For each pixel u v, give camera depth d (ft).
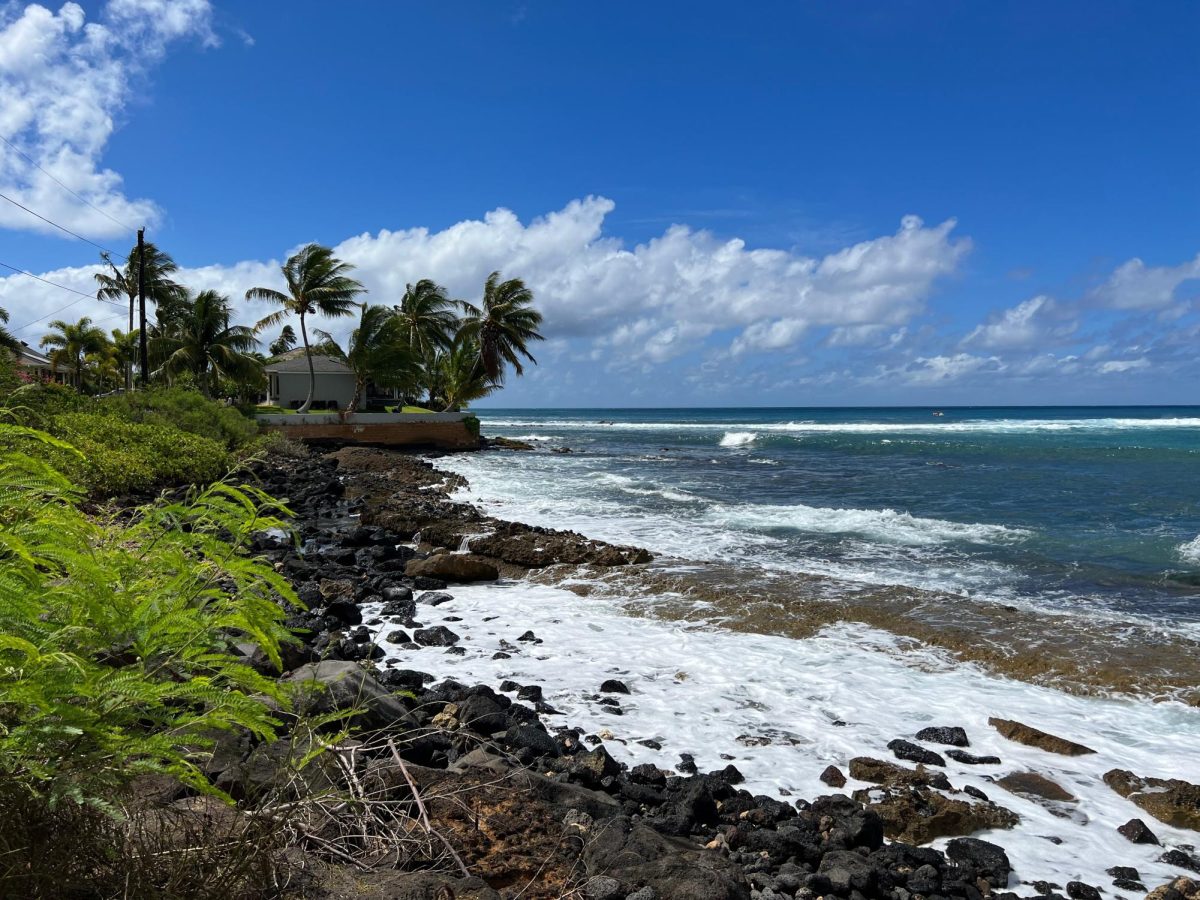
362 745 11.27
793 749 20.34
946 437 179.11
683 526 55.47
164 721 7.47
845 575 39.93
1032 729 21.27
